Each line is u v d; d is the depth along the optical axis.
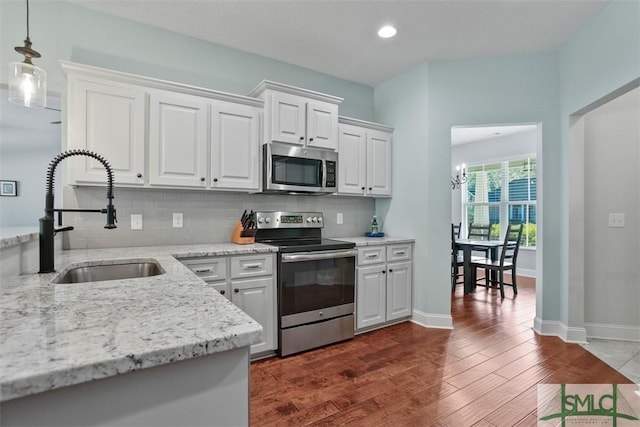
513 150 5.86
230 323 0.73
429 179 3.19
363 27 2.63
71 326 0.71
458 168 6.73
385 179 3.51
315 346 2.62
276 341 2.49
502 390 2.00
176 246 2.50
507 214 5.98
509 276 5.71
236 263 2.34
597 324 2.88
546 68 3.00
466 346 2.67
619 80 2.24
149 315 0.78
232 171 2.56
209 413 0.67
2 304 0.87
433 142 3.19
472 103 3.13
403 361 2.39
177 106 2.36
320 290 2.66
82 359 0.55
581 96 2.65
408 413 1.77
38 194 5.73
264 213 2.87
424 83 3.23
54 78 2.27
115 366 0.55
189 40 2.75
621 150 2.84
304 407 1.82
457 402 1.87
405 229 3.43
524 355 2.50
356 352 2.56
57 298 0.93
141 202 2.52
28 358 0.55
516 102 3.05
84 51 2.36
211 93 2.47
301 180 2.83
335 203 3.50
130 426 0.59
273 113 2.66
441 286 3.14
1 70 2.14
